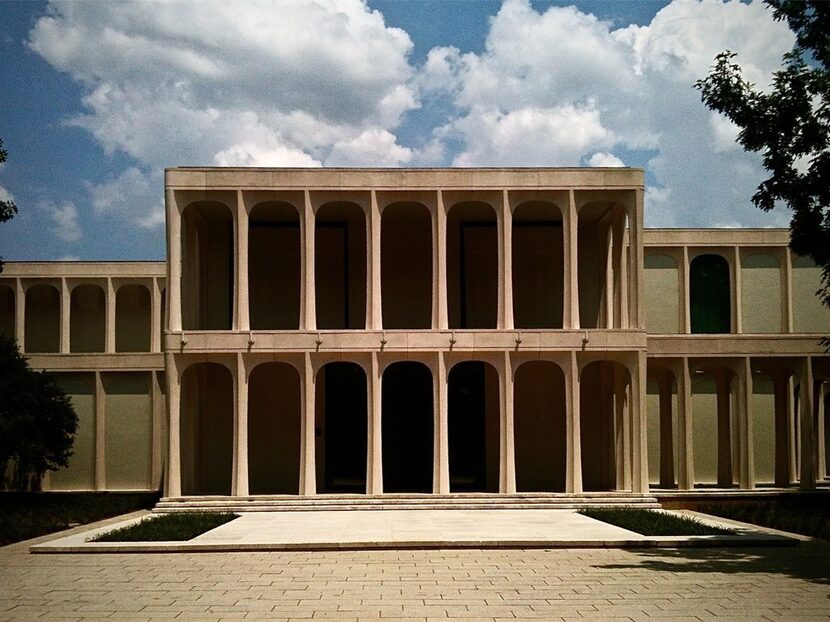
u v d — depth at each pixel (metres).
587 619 15.10
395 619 15.21
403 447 40.22
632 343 35.78
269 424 40.47
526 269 41.84
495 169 36.16
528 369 41.09
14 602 16.83
